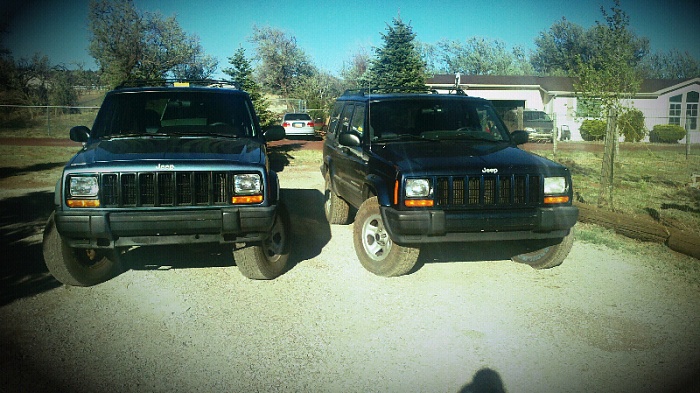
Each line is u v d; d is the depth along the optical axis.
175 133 5.64
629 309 4.55
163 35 34.56
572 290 5.00
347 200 6.84
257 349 3.79
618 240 6.79
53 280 5.14
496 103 32.97
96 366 3.52
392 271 5.25
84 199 4.36
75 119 31.25
